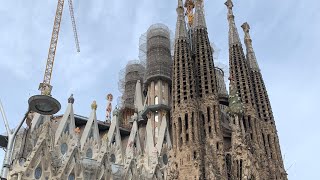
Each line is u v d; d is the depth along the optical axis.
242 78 91.12
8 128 23.39
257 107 90.12
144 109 90.94
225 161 74.06
